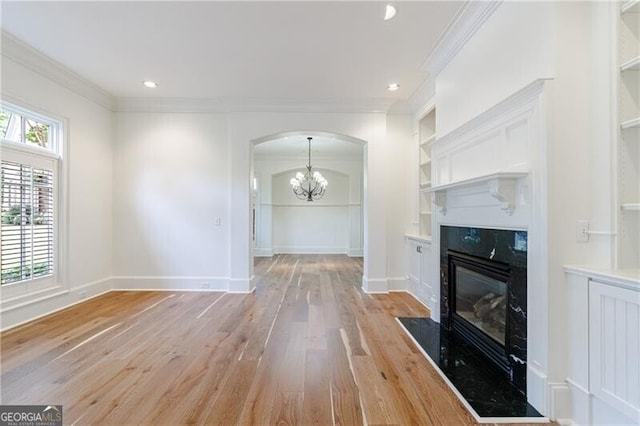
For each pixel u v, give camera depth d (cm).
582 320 168
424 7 250
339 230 1002
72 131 389
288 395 200
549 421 175
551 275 177
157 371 229
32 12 257
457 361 244
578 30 179
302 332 308
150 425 172
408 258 472
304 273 639
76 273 400
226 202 476
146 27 280
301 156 910
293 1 244
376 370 232
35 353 258
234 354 258
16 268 322
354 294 461
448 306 310
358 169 934
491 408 185
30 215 337
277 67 357
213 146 473
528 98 188
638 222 167
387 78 384
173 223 473
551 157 176
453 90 300
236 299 428
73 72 372
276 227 995
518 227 200
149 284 473
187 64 352
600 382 159
